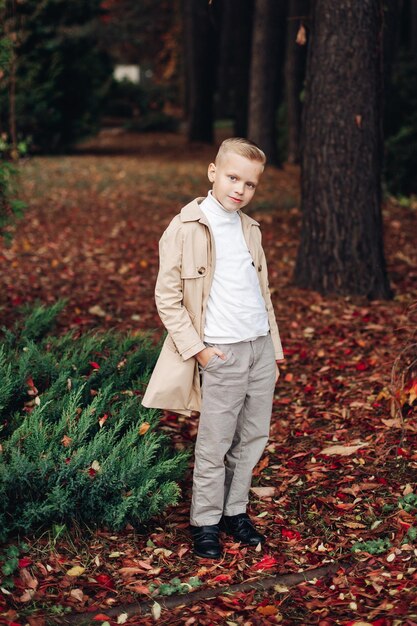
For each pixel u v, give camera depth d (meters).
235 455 3.55
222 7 24.17
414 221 11.90
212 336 3.25
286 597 3.12
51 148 20.83
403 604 2.99
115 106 35.62
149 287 8.28
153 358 4.40
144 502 3.54
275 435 4.73
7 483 3.30
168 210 12.82
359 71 7.32
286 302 7.50
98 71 21.03
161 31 40.56
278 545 3.54
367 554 3.38
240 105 20.12
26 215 12.07
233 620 2.99
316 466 4.25
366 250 7.63
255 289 3.32
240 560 3.40
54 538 3.42
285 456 4.43
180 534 3.62
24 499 3.41
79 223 11.68
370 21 7.25
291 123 19.53
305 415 4.97
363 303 7.43
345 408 5.00
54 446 3.46
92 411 3.57
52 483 3.39
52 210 12.59
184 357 3.21
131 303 7.64
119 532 3.56
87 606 3.05
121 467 3.43
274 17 16.30
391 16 12.43
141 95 36.28
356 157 7.48
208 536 3.45
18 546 3.31
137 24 36.47
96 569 3.29
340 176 7.53
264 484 4.11
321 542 3.54
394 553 3.37
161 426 4.65
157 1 37.66
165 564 3.37
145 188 14.95
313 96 7.52
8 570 3.13
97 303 7.60
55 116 19.27
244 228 3.33
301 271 7.97
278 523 3.72
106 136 28.84
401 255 9.59
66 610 3.01
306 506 3.87
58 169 17.25
